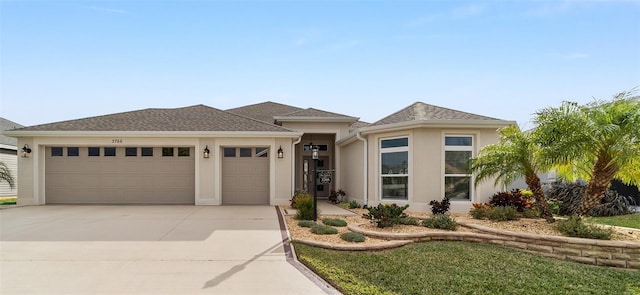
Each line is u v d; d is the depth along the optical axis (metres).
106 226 9.85
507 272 6.73
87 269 6.09
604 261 7.88
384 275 6.31
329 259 7.06
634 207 14.49
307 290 5.36
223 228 9.69
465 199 13.05
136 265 6.33
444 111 14.48
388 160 14.16
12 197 20.42
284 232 9.20
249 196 15.58
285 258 6.91
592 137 8.54
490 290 5.75
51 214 12.08
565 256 8.15
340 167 19.00
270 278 5.82
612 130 8.23
